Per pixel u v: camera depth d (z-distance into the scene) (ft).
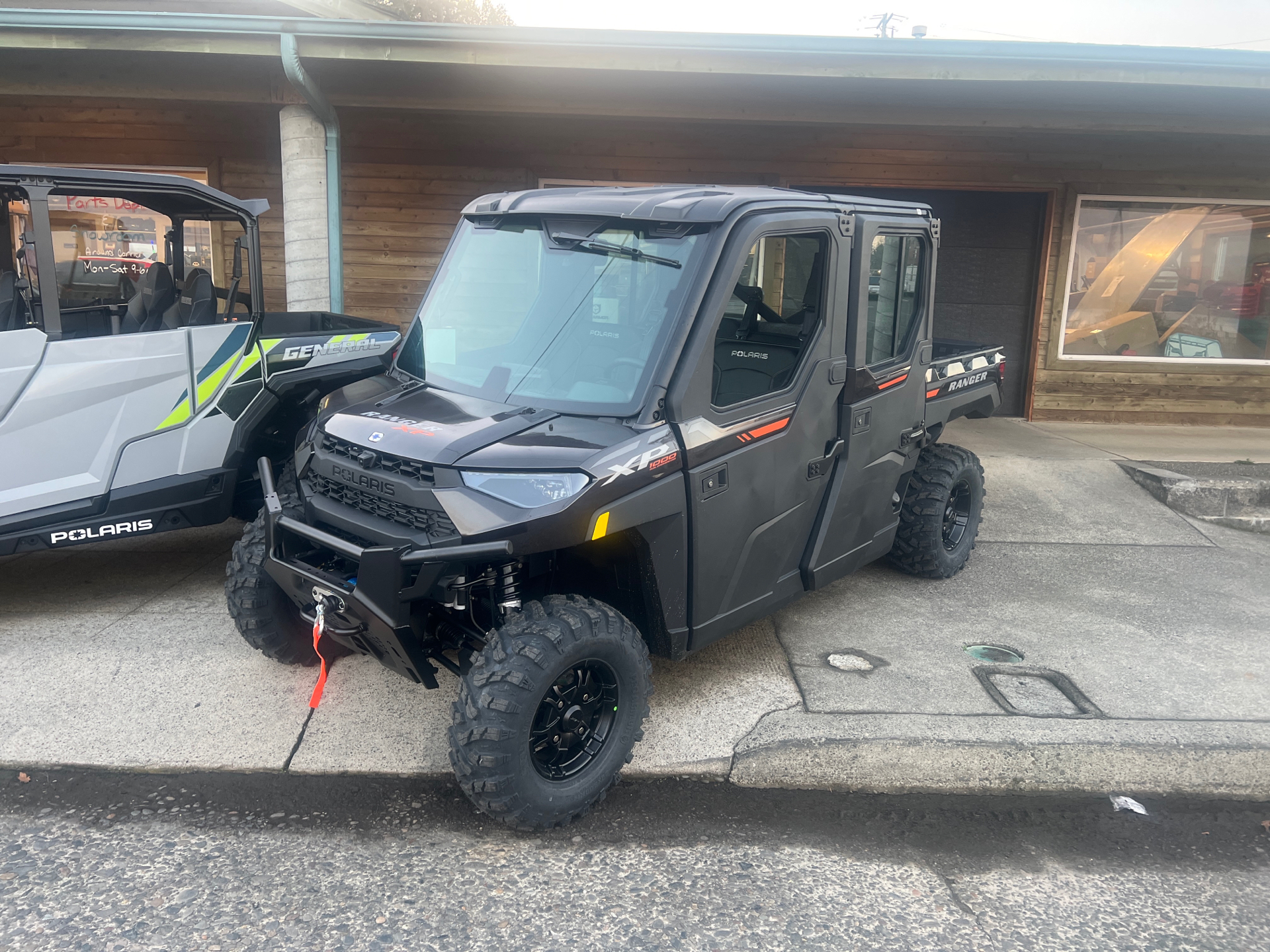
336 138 23.00
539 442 9.41
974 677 12.98
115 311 14.83
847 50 20.21
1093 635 14.64
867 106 23.67
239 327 15.17
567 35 19.94
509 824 9.39
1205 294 30.55
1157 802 10.78
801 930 8.34
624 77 21.39
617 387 10.13
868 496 13.75
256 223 15.37
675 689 12.41
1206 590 16.92
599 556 10.71
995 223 30.09
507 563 9.79
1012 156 29.14
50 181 13.00
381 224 29.25
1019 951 8.14
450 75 21.63
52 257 13.20
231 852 9.21
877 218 12.66
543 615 9.44
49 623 14.12
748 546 11.32
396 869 9.02
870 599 16.05
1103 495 22.58
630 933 8.21
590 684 10.04
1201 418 30.99
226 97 22.68
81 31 19.51
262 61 21.36
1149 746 11.00
